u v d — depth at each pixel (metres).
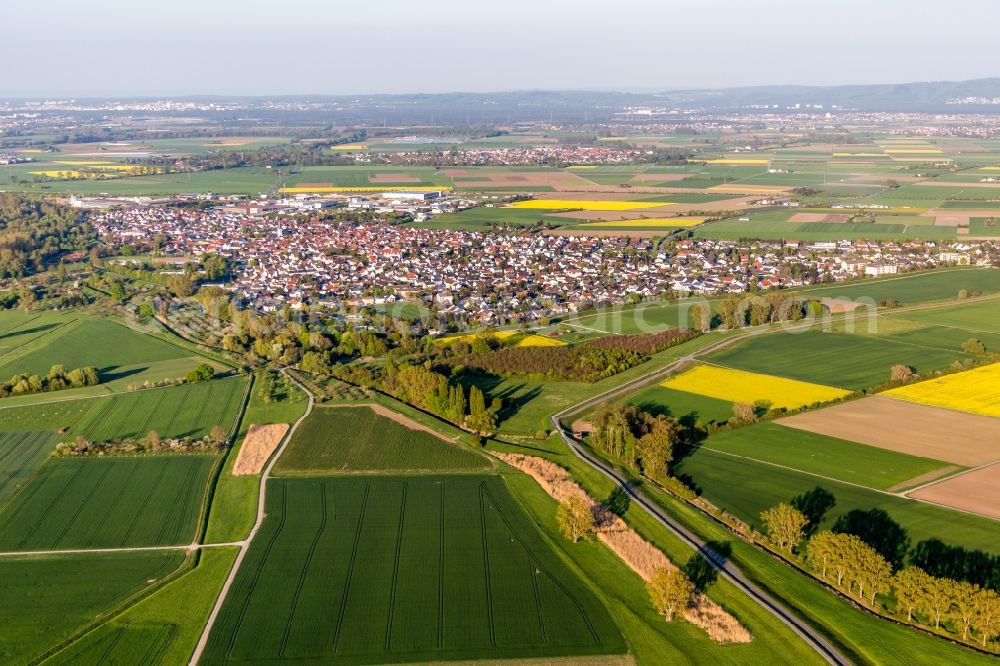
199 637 123.06
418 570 139.25
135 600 132.12
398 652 118.81
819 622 123.31
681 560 141.00
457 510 159.75
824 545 134.00
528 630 123.31
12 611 130.25
